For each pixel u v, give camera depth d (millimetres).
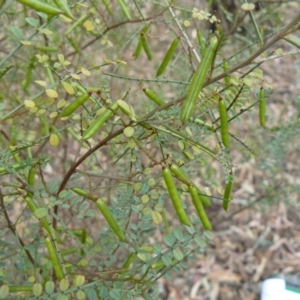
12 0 210
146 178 292
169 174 224
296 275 672
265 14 522
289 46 848
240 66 223
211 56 215
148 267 258
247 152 286
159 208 270
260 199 587
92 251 297
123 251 467
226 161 242
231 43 552
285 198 570
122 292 251
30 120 414
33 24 259
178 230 254
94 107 283
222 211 728
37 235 291
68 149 594
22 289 259
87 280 303
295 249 715
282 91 857
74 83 255
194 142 245
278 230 735
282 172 723
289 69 894
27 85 383
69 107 238
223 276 670
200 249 289
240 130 617
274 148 464
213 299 646
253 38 536
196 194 230
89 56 466
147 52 331
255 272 681
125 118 330
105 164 534
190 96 212
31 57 369
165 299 636
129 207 290
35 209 243
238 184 733
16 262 370
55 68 269
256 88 383
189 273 669
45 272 281
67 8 190
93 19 371
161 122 242
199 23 587
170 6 278
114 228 244
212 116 264
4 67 379
